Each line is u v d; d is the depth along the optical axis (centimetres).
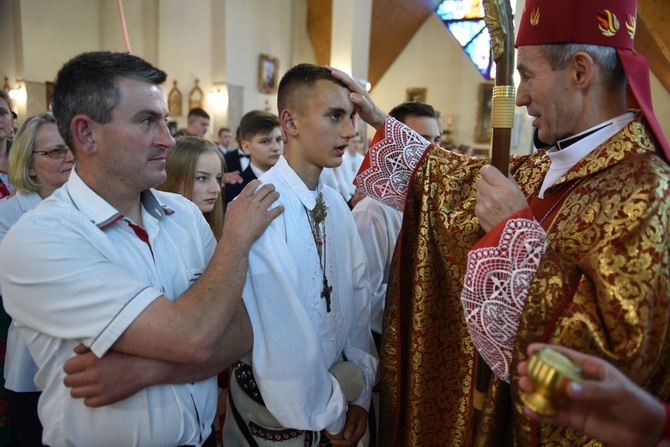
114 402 98
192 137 201
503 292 96
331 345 137
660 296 83
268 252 120
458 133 1265
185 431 111
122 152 105
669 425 70
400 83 1310
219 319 102
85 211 106
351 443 136
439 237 133
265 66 1005
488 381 113
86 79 102
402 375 140
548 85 101
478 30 1173
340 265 145
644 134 98
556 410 65
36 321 99
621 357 81
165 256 117
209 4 930
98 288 97
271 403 120
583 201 98
